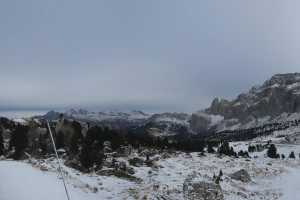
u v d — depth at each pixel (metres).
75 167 42.69
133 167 50.25
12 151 45.72
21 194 21.31
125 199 32.19
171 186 41.00
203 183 38.28
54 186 25.17
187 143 93.38
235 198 43.41
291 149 170.62
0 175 23.84
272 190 53.53
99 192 33.19
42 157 43.88
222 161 71.88
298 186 56.97
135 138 75.38
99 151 49.44
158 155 63.03
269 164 77.31
